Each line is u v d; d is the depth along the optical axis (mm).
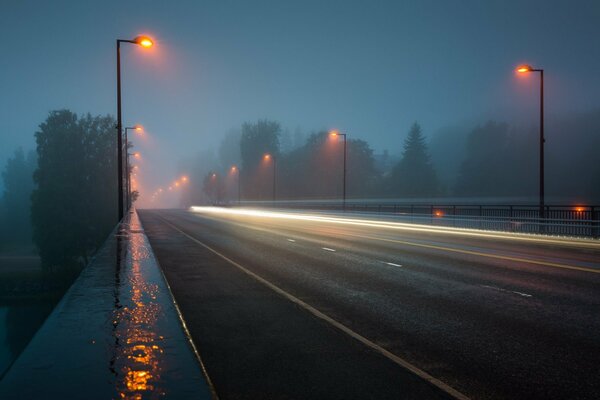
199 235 25672
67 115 71438
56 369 3043
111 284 6531
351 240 22531
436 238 23719
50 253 64875
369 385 4582
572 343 6102
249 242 21422
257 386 4520
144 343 3707
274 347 5855
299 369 5031
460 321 7262
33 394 2594
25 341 35688
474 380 4766
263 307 8227
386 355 5559
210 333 6496
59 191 66125
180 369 3109
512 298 9047
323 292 9633
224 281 10953
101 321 4418
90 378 2889
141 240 14344
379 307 8242
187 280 11078
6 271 66438
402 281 10992
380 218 42406
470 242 21391
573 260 14891
